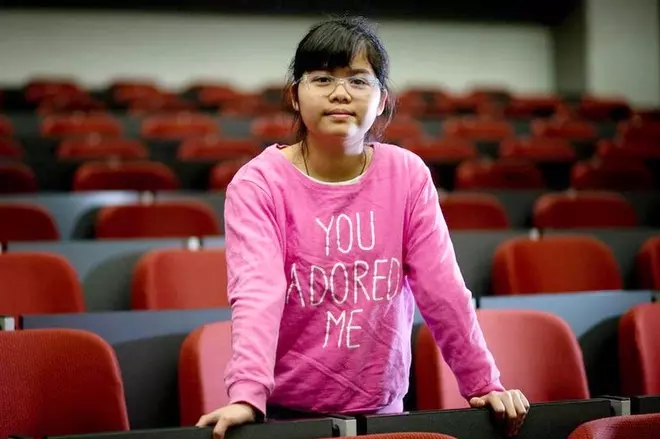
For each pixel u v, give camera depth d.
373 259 1.67
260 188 1.64
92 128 6.64
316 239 1.66
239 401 1.49
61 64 9.86
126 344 2.22
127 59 10.02
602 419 1.59
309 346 1.68
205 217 3.65
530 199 4.48
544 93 10.89
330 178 1.69
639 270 3.43
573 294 2.58
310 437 1.49
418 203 1.71
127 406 2.20
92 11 9.91
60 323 2.19
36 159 5.00
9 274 2.60
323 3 10.09
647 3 10.57
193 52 10.15
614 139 6.95
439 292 1.67
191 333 2.12
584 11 10.52
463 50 10.78
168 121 6.88
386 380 1.70
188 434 1.43
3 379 1.83
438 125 7.30
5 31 9.72
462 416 1.60
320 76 1.63
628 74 10.55
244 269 1.59
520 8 10.66
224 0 9.97
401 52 10.63
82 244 3.00
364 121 1.64
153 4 9.89
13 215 3.45
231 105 8.21
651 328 2.38
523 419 1.65
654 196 4.51
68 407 1.86
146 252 3.05
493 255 3.26
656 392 2.34
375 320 1.68
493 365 1.69
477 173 5.06
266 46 10.29
